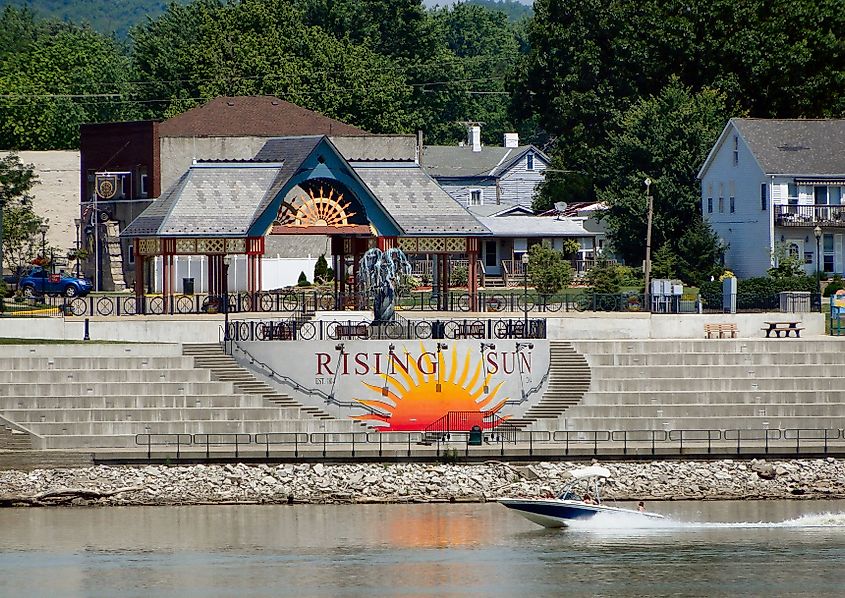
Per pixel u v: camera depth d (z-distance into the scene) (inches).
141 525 6072.8
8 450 6555.1
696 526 6082.7
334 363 6934.1
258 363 6929.1
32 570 5506.9
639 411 6948.8
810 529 6063.0
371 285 7165.4
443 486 6437.0
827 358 7219.5
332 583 5388.8
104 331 7278.5
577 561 5639.8
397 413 6929.1
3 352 6894.7
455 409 6953.7
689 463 6614.2
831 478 6565.0
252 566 5561.0
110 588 5324.8
